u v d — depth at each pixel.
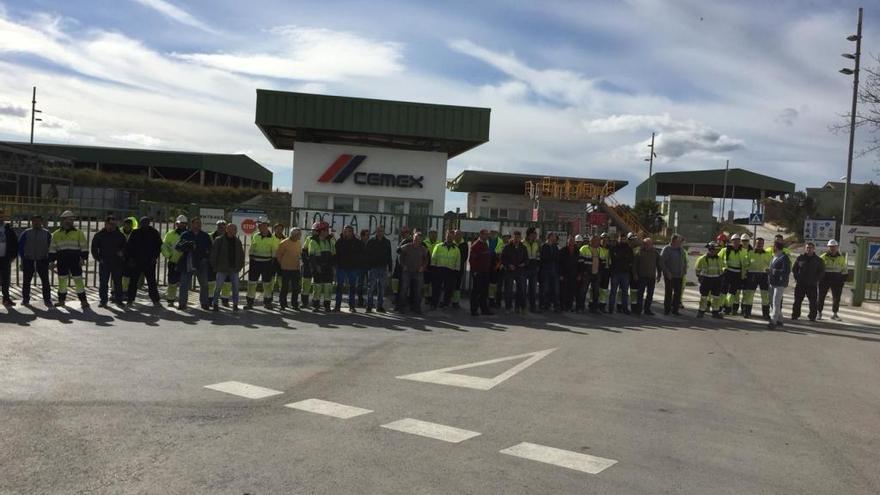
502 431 5.63
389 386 7.12
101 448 4.88
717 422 6.18
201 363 7.90
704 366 8.96
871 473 4.91
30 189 46.12
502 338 10.69
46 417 5.57
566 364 8.68
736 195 62.84
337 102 17.80
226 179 71.94
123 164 65.88
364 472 4.56
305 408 6.13
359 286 13.80
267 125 18.03
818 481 4.71
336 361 8.34
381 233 13.33
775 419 6.37
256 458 4.77
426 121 18.09
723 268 15.37
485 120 18.27
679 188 59.81
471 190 46.03
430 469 4.66
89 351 8.34
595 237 14.74
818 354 10.38
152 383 6.85
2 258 11.71
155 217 15.62
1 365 7.43
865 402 7.21
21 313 11.30
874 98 20.92
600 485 4.47
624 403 6.75
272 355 8.55
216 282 12.48
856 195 58.16
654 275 14.88
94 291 14.56
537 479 4.54
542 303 14.55
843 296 20.94
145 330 10.05
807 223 23.95
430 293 15.50
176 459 4.70
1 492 4.05
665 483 4.56
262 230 13.28
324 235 13.18
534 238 14.47
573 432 5.68
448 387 7.16
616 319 13.89
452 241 14.15
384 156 19.22
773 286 13.75
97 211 15.36
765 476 4.78
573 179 39.50
